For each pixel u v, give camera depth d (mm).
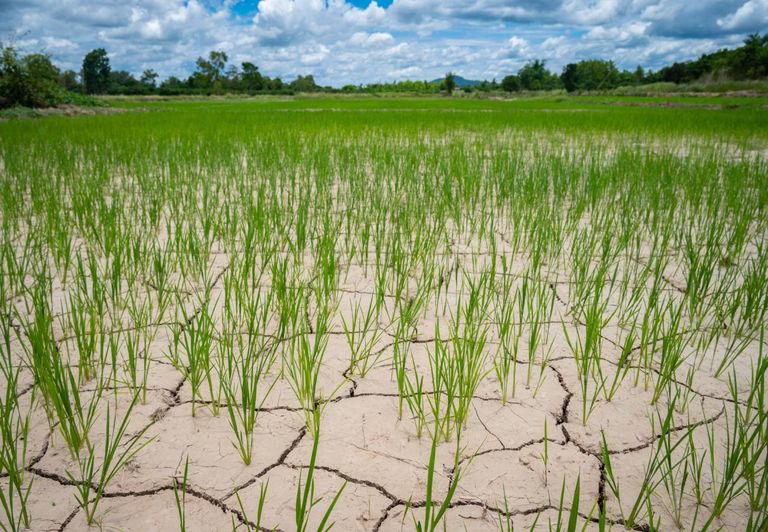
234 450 1652
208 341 1956
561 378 2086
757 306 2355
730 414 1843
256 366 2098
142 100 55188
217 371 2076
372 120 14820
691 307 2496
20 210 4176
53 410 1804
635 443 1699
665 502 1447
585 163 6617
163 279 2879
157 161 6758
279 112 21328
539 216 3873
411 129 11734
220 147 7648
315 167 5973
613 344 2361
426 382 2051
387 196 4852
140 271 3082
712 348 2307
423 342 2352
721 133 10422
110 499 1447
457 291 2908
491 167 6227
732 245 3525
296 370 2092
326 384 2021
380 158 6469
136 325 2197
